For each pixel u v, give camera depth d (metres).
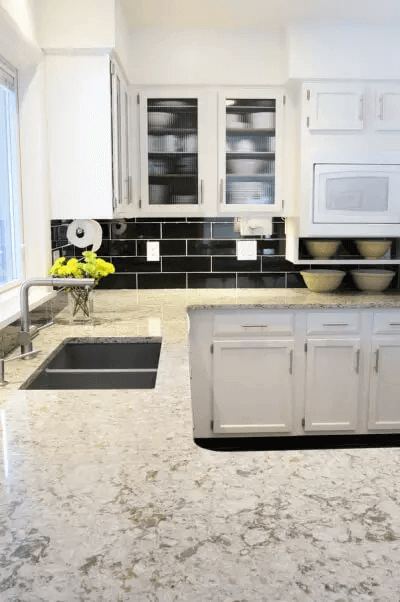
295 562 0.94
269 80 3.76
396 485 1.22
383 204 3.72
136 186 3.83
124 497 1.17
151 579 0.90
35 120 3.10
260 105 3.81
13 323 2.48
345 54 3.59
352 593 0.87
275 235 4.18
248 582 0.90
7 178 3.10
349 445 3.64
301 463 1.33
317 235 3.75
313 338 3.56
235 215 3.90
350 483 1.23
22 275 3.19
